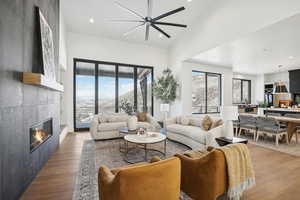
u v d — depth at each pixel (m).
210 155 1.51
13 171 1.62
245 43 3.89
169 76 6.23
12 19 1.62
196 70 6.21
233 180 1.54
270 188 1.96
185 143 3.69
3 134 1.44
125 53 6.19
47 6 2.82
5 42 1.48
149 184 1.07
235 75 8.29
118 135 4.30
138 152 3.26
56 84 2.91
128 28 5.21
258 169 2.50
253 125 4.40
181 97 5.97
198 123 4.11
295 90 7.05
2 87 1.43
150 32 5.57
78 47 5.43
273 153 3.27
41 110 2.53
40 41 2.39
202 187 1.56
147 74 6.69
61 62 4.10
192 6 4.28
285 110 6.29
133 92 6.42
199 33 4.80
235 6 3.52
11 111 1.59
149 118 4.93
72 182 2.07
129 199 1.02
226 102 6.86
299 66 6.56
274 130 3.87
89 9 4.21
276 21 2.73
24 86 1.91
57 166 2.56
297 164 2.70
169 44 6.61
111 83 6.03
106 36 5.77
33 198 1.73
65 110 5.22
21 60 1.83
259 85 8.70
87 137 4.56
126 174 1.00
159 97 6.21
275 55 5.00
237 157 1.62
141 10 4.25
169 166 1.16
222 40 3.92
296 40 3.74
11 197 1.58
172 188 1.19
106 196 1.18
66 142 4.01
